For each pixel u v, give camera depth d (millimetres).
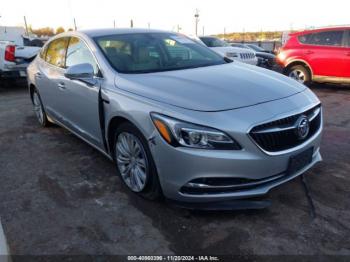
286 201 2996
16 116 6109
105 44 3623
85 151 4270
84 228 2691
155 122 2602
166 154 2559
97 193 3217
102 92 3215
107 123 3213
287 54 8859
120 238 2561
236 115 2473
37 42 14133
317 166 3689
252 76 3240
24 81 10352
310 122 2871
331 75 8219
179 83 2941
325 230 2600
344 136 4715
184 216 2805
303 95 2980
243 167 2457
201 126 2422
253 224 2688
